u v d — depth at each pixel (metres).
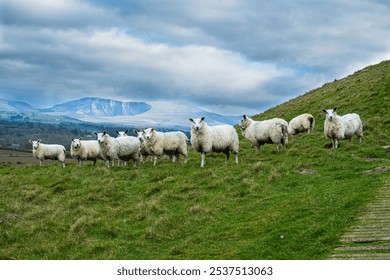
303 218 14.02
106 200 20.31
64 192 22.59
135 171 24.56
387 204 14.20
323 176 20.12
